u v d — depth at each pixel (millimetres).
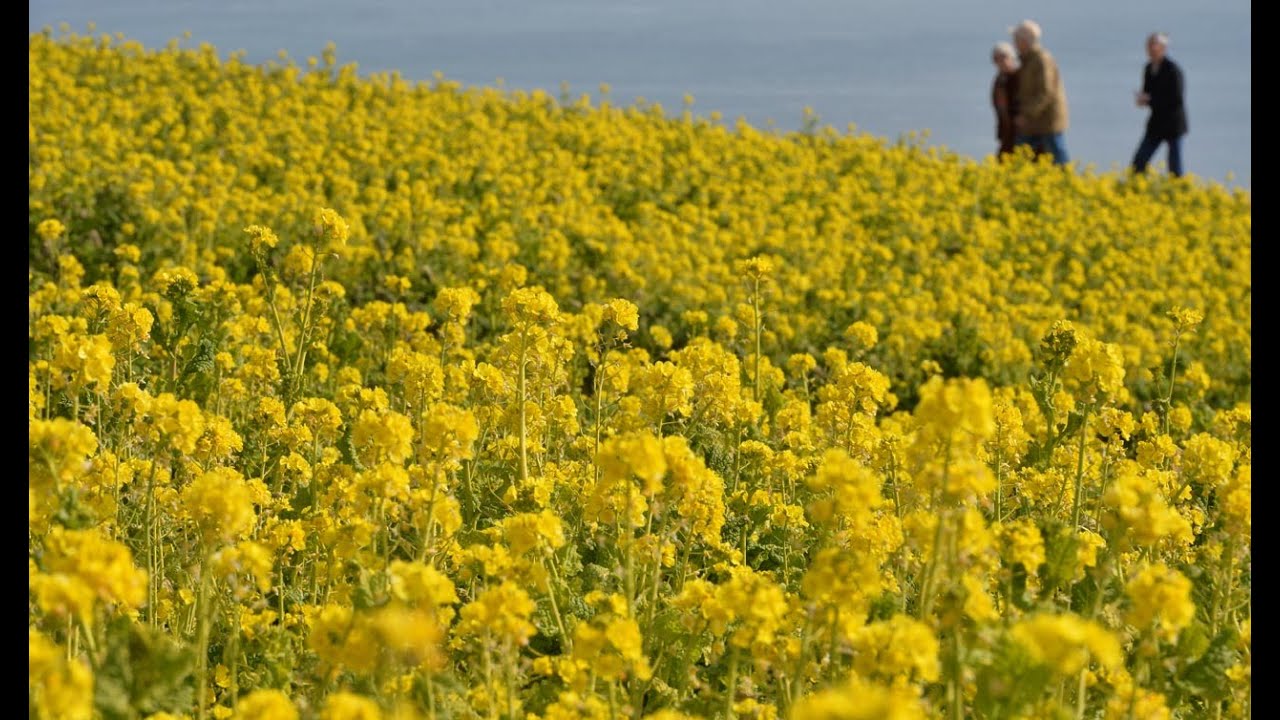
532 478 7441
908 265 23281
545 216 21453
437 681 4785
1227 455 7312
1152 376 14828
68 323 8406
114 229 17188
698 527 6484
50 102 24578
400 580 4332
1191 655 5246
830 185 30219
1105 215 29891
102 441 7512
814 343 16844
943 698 4883
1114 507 4965
